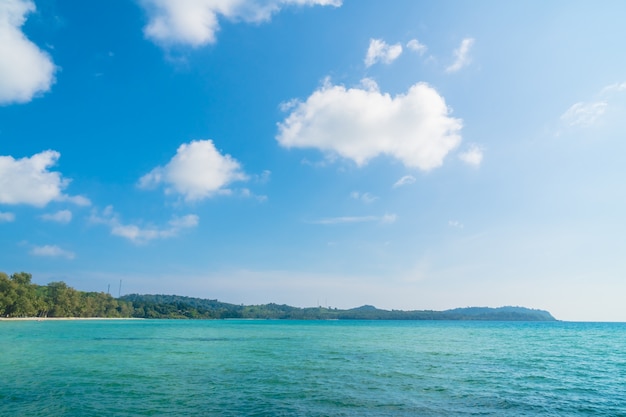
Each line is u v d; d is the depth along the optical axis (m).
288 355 57.94
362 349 69.31
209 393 30.17
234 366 45.19
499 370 44.50
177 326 187.88
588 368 47.41
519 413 25.84
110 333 111.44
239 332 134.12
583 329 198.62
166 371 40.97
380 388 32.75
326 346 75.50
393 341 92.19
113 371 40.72
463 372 42.31
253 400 28.02
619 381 38.38
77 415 24.03
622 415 25.83
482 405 27.70
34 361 48.44
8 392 30.25
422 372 41.72
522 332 154.75
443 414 25.12
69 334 101.19
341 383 34.78
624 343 92.50
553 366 48.81
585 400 30.03
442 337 111.94
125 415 24.06
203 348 68.81
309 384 34.16
